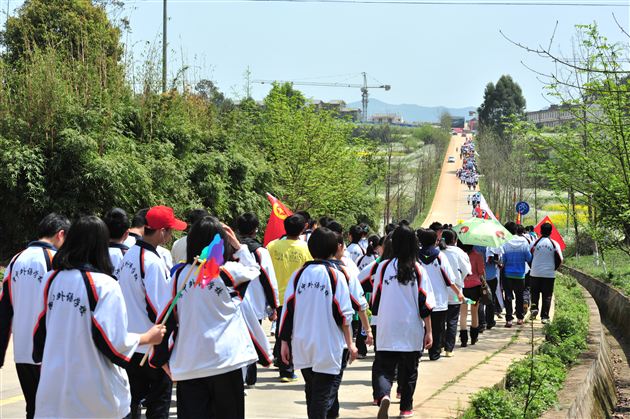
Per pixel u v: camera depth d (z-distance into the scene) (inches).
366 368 423.2
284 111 1154.0
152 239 256.4
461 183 4045.3
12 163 659.4
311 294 250.5
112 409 187.2
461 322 498.0
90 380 182.9
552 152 653.9
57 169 687.1
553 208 2311.8
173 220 255.8
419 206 3036.4
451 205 3383.4
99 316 182.2
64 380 181.9
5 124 684.1
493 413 303.1
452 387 346.3
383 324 289.3
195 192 876.0
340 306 249.0
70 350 182.4
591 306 740.0
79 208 694.5
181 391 215.6
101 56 835.4
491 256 593.9
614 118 560.1
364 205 1517.0
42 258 232.8
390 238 318.3
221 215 910.4
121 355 184.5
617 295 836.0
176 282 216.2
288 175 1110.4
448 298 446.6
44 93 694.5
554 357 445.7
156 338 194.9
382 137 2765.7
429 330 293.3
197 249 216.5
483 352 469.4
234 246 239.5
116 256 265.1
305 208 1141.1
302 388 358.9
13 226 695.1
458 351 474.9
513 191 2313.0
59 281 185.6
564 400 350.6
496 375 376.5
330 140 1138.7
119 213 270.1
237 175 970.1
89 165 685.3
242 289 217.8
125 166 701.9
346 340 254.5
